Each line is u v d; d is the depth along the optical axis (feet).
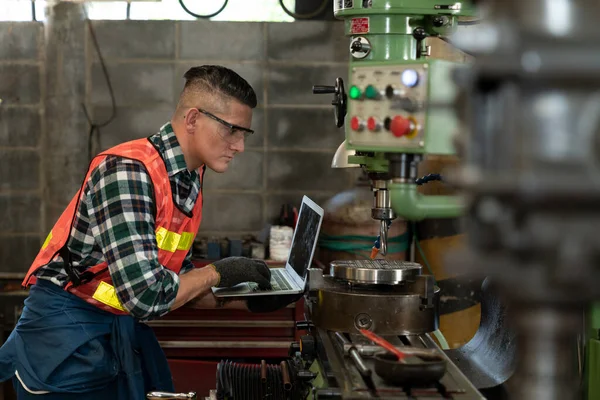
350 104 5.11
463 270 2.74
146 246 6.33
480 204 2.71
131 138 12.42
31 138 12.32
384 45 6.23
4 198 12.38
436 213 3.91
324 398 4.79
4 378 7.13
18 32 12.16
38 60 12.20
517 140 2.59
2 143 12.30
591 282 2.54
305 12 12.58
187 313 10.90
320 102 12.51
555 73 2.45
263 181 12.60
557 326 2.68
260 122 12.51
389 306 6.02
